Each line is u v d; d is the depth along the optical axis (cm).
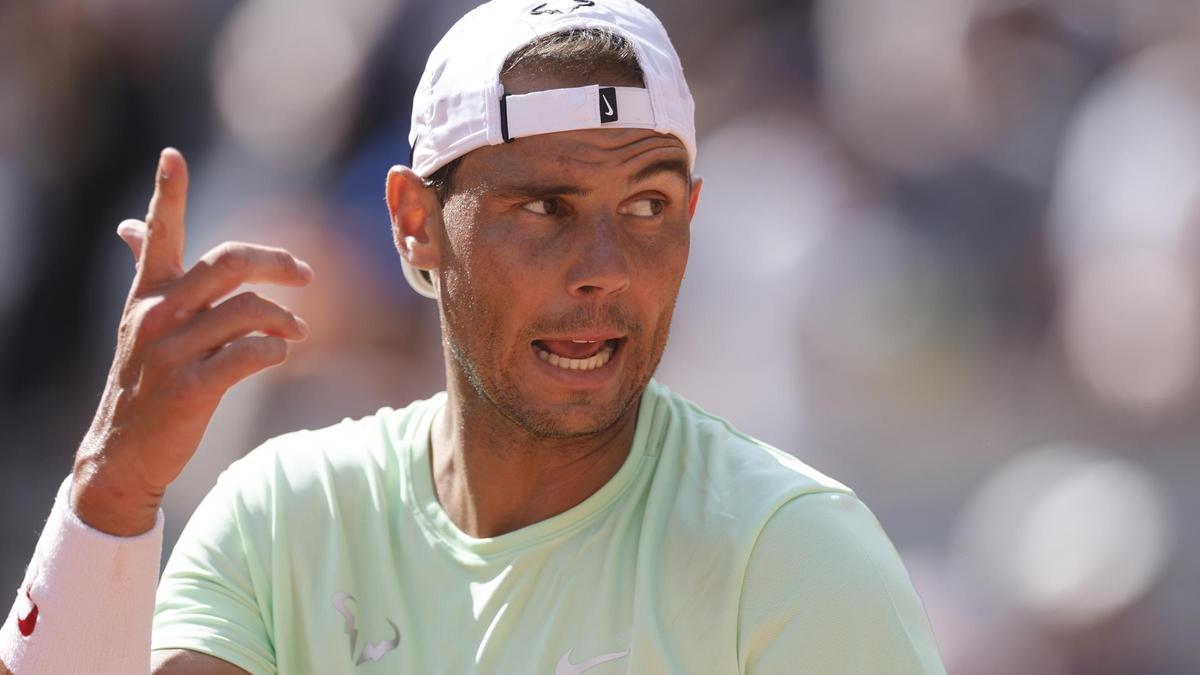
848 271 2269
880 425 2222
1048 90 2608
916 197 2464
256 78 2584
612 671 884
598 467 934
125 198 2767
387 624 937
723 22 2888
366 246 2178
